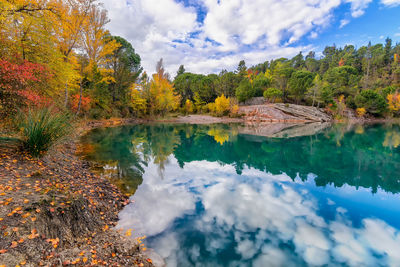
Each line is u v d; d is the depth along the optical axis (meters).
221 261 2.65
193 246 2.94
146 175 6.38
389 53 68.25
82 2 12.33
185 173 6.83
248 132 19.83
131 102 28.41
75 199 3.06
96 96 20.47
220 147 12.15
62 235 2.47
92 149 9.52
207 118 37.53
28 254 1.91
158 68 31.55
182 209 4.14
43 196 2.87
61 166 5.20
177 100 38.22
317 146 12.42
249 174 6.84
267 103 42.91
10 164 3.96
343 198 4.87
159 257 2.66
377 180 6.24
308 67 77.81
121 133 16.44
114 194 4.50
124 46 31.45
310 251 2.91
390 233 3.39
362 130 22.05
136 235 3.14
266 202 4.59
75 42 13.34
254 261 2.66
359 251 2.92
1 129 5.38
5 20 6.59
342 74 54.94
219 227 3.49
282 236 3.26
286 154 10.30
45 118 5.17
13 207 2.41
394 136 16.92
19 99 5.57
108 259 2.35
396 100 41.97
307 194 5.11
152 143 13.02
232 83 46.75
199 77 52.00
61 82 10.55
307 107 37.47
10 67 5.21
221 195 4.95
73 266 2.02
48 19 7.98
